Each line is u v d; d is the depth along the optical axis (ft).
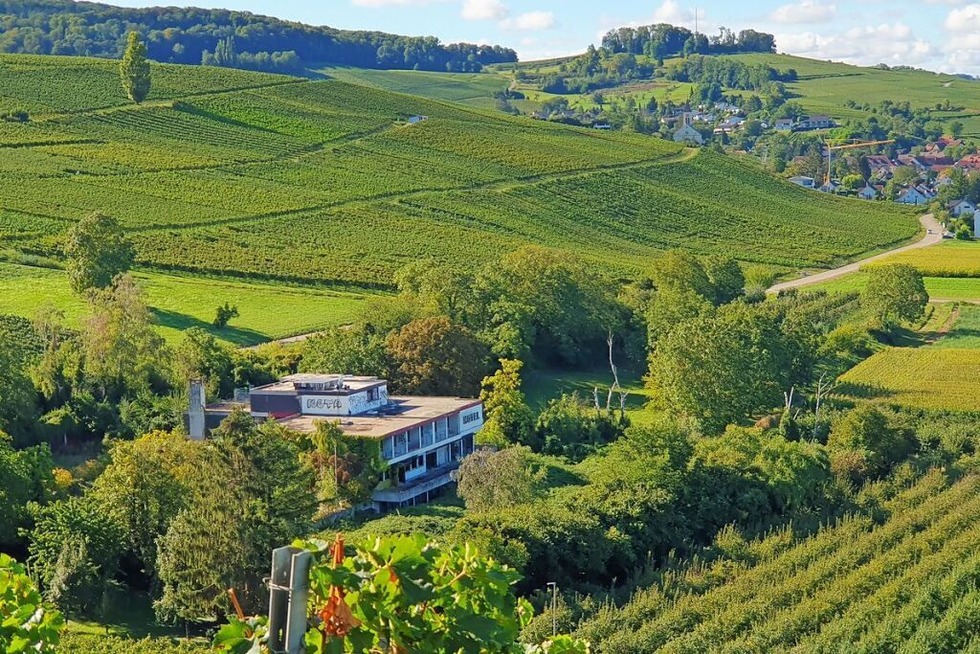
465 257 634.43
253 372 400.88
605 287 519.60
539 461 346.33
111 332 373.20
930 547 257.55
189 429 338.75
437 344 399.44
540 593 241.14
